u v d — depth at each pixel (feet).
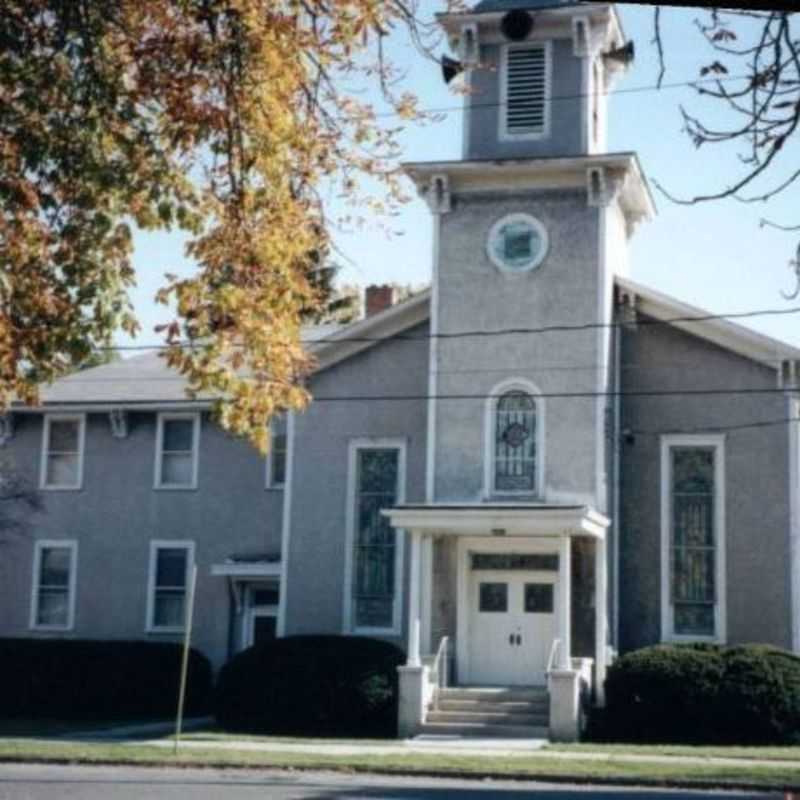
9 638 121.29
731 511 102.94
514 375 103.45
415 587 99.35
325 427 111.34
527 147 106.52
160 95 35.91
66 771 70.69
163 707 114.52
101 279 36.58
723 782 67.46
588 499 100.78
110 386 128.16
